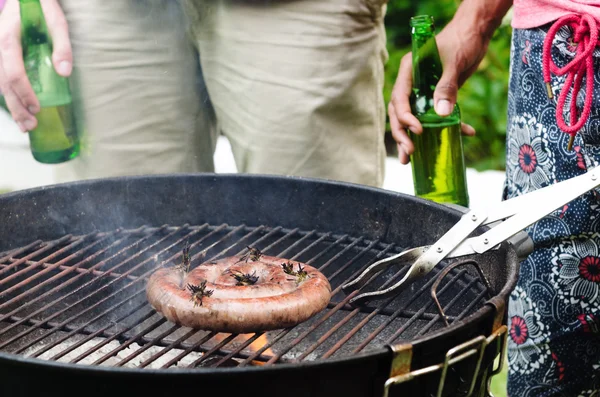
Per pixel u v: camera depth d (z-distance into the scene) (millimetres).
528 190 1804
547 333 1814
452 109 1974
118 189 1885
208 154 2574
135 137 2383
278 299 1357
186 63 2363
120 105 2342
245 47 2219
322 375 1094
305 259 1882
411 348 1109
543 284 1786
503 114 4277
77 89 2342
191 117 2434
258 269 1517
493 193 3924
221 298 1356
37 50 2225
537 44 1680
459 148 2066
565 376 1836
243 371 1050
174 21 2277
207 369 1052
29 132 2256
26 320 1478
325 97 2203
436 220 1671
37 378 1108
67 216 1853
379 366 1124
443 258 1416
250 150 2346
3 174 4312
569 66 1568
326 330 1730
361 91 2285
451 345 1181
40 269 1782
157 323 1428
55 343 1395
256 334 1390
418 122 1996
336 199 1838
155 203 1916
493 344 1270
